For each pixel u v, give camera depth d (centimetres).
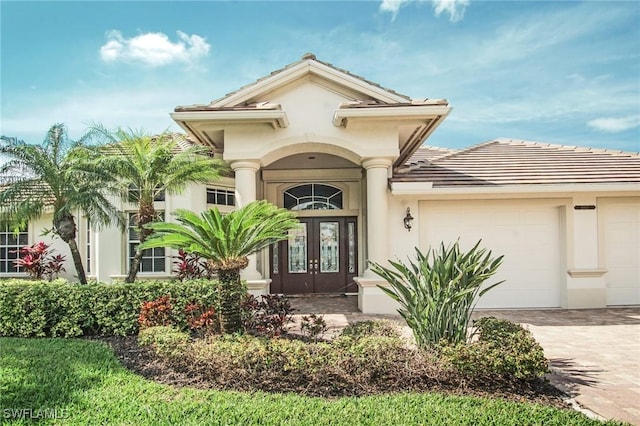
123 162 1053
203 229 721
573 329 1022
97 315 914
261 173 1661
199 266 1333
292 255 1705
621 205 1336
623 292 1336
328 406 525
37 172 1037
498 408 518
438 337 668
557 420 486
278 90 1254
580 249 1316
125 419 488
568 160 1456
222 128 1224
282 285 1695
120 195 1139
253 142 1234
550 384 627
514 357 598
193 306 841
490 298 1330
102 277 1357
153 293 920
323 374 598
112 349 792
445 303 666
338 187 1703
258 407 519
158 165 1088
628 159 1448
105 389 581
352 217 1705
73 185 1043
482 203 1329
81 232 1496
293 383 603
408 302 706
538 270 1334
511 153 1562
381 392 585
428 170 1380
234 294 758
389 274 734
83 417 493
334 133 1239
